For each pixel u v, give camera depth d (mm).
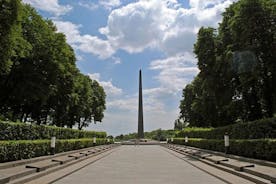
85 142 39344
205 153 28219
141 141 72625
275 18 29594
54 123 55000
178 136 58781
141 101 74750
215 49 38406
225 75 35969
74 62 50031
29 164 17359
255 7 29328
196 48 39375
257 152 18875
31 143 20734
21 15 28188
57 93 46156
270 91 32188
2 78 36281
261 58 30969
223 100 37281
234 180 13172
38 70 38031
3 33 26984
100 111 79000
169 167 19094
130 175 15227
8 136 19891
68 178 14133
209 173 15906
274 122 19641
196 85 50531
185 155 30906
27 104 42562
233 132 26094
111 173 16047
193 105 50562
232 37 33781
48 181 12906
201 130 39781
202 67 38938
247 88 32562
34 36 37562
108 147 46969
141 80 74938
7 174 12469
